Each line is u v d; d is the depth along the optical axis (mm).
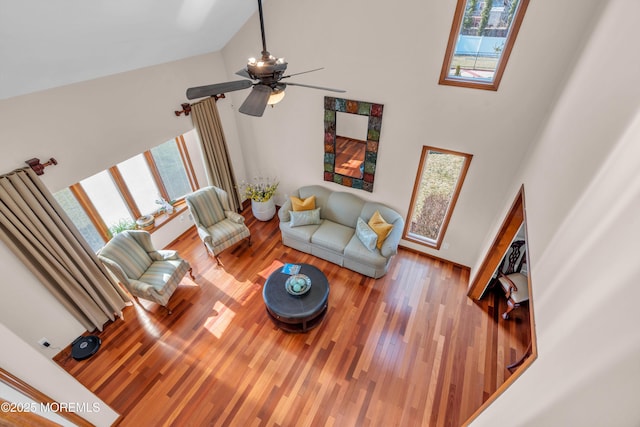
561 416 1274
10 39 2299
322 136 4930
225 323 4141
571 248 1765
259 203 5801
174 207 5402
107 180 4367
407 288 4617
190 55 4469
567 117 2553
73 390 2703
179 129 4703
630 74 1617
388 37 3666
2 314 3199
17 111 2994
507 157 3775
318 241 4867
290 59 4430
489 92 3480
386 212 4859
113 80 3688
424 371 3613
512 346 3857
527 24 2990
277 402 3348
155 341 3918
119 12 2721
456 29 3309
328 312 4281
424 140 4141
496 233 3762
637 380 873
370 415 3252
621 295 1098
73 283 3602
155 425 3172
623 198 1311
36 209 3174
